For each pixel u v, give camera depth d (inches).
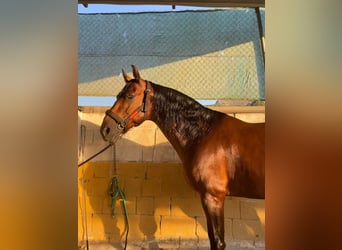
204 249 138.8
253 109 140.3
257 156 100.5
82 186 147.0
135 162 147.2
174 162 145.9
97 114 148.6
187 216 142.9
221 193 103.0
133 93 115.2
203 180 103.8
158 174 145.9
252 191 101.6
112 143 119.7
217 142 104.9
